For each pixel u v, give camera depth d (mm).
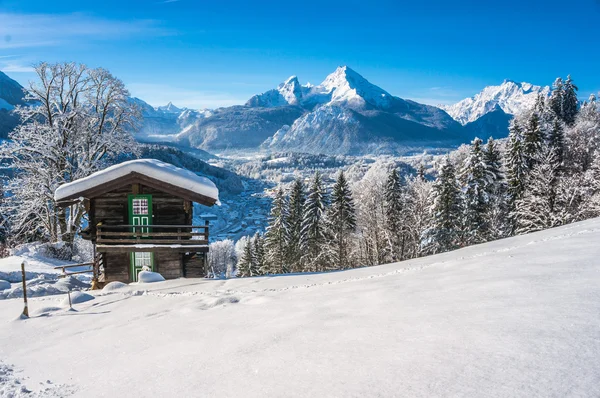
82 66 30578
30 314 10562
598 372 2727
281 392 3443
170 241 17828
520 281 5824
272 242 53531
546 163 38219
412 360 3523
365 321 5223
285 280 12750
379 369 3479
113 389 4543
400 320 4926
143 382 4547
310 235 47938
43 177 29391
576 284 5129
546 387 2648
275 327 5793
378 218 49094
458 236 39469
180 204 18953
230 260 88625
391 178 47312
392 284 7801
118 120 33125
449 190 39531
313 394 3264
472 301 5223
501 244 12562
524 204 38812
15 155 29062
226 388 3834
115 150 32719
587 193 33812
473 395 2711
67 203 18656
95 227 18875
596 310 3953
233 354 4832
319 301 7406
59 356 6516
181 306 9578
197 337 6160
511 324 3973
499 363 3133
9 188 29828
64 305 11539
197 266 19062
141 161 18422
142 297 11836
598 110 60781
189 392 3957
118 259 18891
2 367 6152
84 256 32281
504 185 43188
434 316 4801
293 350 4516
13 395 4953
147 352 5836
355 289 8094
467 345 3625
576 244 8336
